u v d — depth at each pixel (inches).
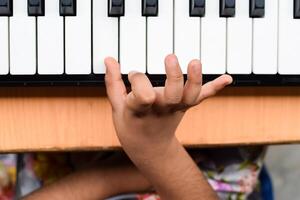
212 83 24.4
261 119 29.0
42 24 26.5
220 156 34.3
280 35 27.5
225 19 27.3
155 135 25.5
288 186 48.1
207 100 28.8
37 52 26.6
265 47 27.5
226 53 27.3
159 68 27.0
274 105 29.0
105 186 31.1
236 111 29.0
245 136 29.0
